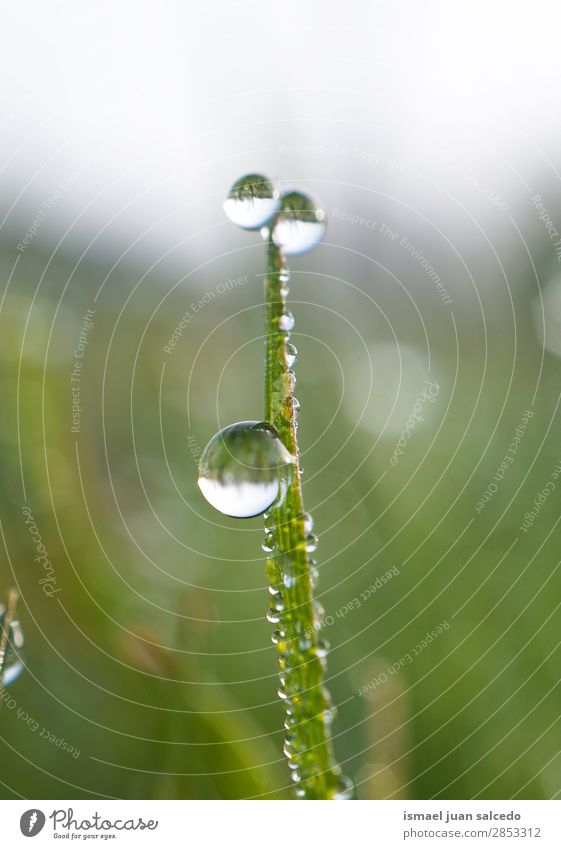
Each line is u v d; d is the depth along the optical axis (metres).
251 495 0.06
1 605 0.07
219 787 0.06
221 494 0.06
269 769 0.06
